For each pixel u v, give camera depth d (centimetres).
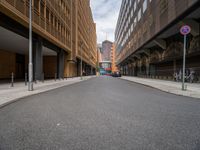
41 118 582
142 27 3759
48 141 389
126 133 441
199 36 2078
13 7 1512
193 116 611
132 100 958
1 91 1262
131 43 5222
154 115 623
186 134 435
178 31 2538
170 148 356
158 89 1580
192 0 1689
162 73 3347
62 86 1906
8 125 506
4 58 3112
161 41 3036
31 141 389
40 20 2144
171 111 688
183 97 1088
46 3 2375
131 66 6800
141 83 2289
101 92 1344
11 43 2514
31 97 1063
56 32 2847
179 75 2569
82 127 488
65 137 413
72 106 784
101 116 608
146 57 4416
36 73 2273
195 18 2047
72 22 4144
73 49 4284
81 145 369
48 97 1066
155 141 391
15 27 1766
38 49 2291
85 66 7625
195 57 2209
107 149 350
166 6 2366
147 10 3347
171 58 2762
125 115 622
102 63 16488
